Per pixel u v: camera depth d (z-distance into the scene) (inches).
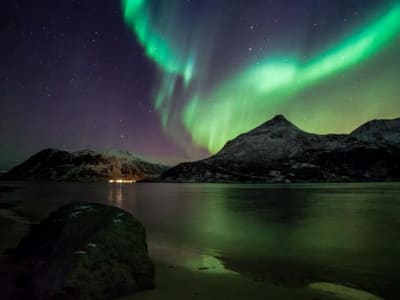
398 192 4042.8
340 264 614.2
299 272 548.7
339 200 2682.1
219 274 511.5
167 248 768.3
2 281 371.6
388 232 1045.8
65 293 326.0
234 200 2755.9
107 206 426.0
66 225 393.7
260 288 439.5
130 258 385.7
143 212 1713.8
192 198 3043.8
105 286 353.4
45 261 365.1
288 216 1520.7
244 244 830.5
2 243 694.5
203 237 940.6
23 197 2827.3
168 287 422.3
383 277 521.0
